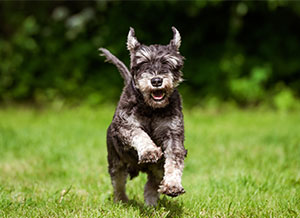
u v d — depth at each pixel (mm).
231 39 19203
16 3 20328
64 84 19094
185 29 19500
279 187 7234
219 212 5973
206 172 8594
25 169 8906
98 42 19250
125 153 6148
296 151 10055
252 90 18359
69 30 19656
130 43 6250
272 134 12234
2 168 9047
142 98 5840
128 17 19391
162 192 5469
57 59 19547
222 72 18969
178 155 5750
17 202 6441
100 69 19578
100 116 16484
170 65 5930
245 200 6520
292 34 19562
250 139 11766
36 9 20250
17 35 19672
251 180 7410
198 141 11438
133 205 6473
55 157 9820
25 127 13945
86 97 18969
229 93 18656
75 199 6691
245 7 17938
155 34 19484
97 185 7535
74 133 12773
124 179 6672
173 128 5867
